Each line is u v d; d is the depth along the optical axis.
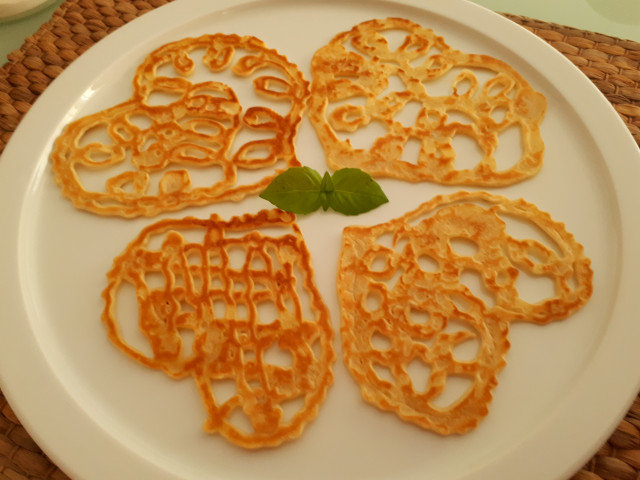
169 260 0.25
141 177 0.27
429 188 0.27
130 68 0.31
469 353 0.23
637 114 0.30
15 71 0.32
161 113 0.29
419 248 0.25
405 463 0.21
